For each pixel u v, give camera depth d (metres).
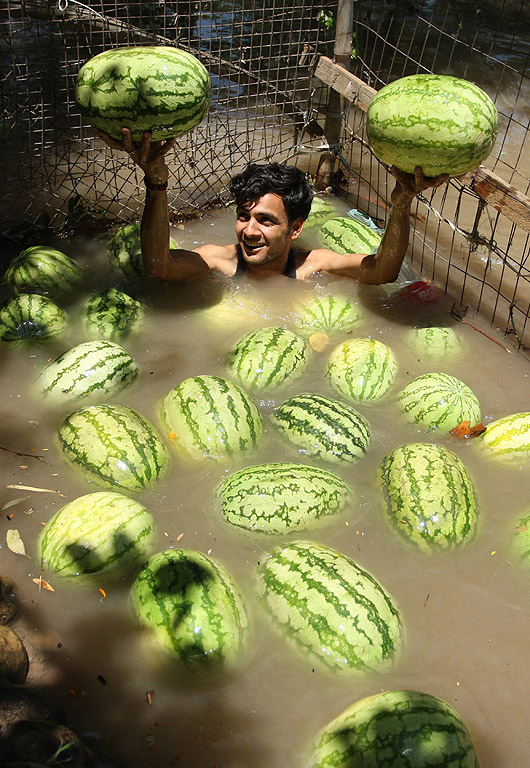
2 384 1.60
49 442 1.44
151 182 1.72
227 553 1.22
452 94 1.55
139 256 2.00
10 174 2.52
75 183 2.53
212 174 2.59
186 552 1.16
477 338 1.83
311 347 1.74
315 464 1.42
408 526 1.26
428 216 2.41
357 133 2.95
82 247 2.18
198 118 1.62
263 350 1.63
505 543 1.27
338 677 1.06
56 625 1.12
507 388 1.67
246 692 1.04
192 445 1.41
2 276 2.03
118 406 1.46
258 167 1.82
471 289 2.05
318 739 0.99
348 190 2.61
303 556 1.15
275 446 1.45
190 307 1.88
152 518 1.26
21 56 2.83
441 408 1.50
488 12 4.36
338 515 1.29
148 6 3.08
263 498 1.26
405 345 1.78
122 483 1.33
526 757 0.99
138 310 1.83
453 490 1.29
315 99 3.16
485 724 1.02
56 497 1.32
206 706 1.03
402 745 0.93
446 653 1.11
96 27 2.88
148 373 1.64
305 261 2.00
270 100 3.14
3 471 1.37
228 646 1.06
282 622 1.10
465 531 1.26
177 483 1.36
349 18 2.35
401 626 1.12
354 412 1.49
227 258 1.99
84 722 1.00
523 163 2.87
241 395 1.48
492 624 1.15
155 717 1.01
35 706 0.97
